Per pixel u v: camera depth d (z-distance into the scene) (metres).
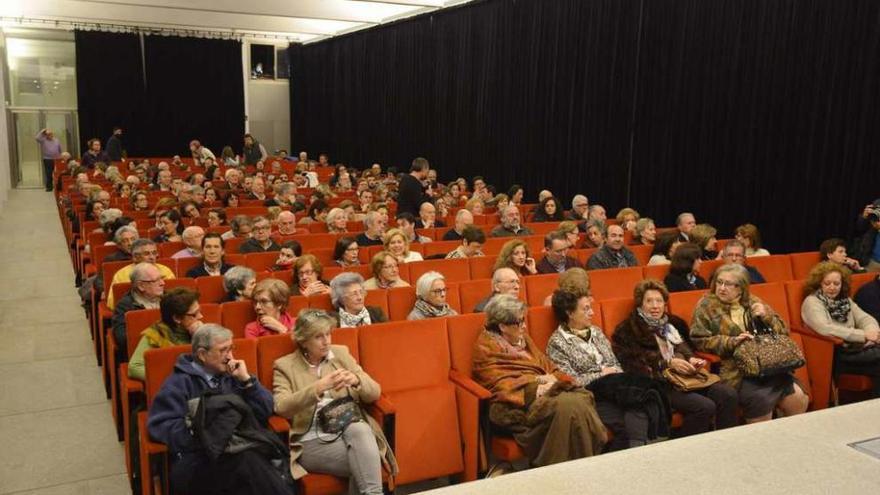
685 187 8.41
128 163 14.66
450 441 3.40
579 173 10.08
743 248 5.37
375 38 15.34
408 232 6.36
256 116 18.59
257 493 2.69
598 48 9.57
